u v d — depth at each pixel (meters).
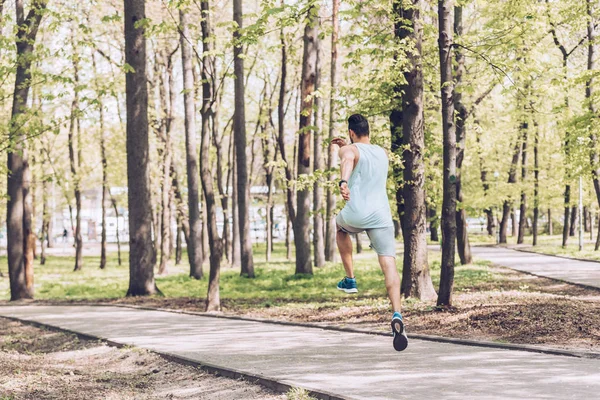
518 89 17.34
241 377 8.79
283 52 31.53
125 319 16.78
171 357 10.70
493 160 48.06
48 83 18.88
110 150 42.22
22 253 24.95
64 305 21.77
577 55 34.22
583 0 25.73
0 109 26.95
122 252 64.69
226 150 55.97
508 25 18.39
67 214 92.81
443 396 6.83
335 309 16.70
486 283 22.58
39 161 43.03
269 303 19.77
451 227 14.56
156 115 40.16
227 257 42.09
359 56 17.48
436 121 22.42
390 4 16.89
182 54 31.61
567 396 6.61
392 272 6.09
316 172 19.47
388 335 11.99
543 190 45.88
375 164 6.18
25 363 11.37
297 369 8.86
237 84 30.78
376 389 7.30
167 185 38.50
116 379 9.91
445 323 12.74
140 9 23.81
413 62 16.86
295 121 43.00
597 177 30.52
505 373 7.93
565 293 19.62
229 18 33.50
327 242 36.38
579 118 24.08
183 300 21.69
